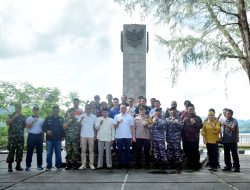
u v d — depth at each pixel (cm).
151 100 1450
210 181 1026
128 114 1338
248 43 1567
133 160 1409
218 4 1583
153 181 1024
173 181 1023
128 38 2312
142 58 2309
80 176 1133
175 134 1309
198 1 1512
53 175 1160
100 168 1321
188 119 1312
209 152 1292
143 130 1316
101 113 1409
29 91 3412
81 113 1378
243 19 1577
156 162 1327
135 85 2295
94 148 1438
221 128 1312
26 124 1323
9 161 1280
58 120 1339
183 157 1371
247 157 2044
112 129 1330
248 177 1108
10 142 1291
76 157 1328
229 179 1064
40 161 1332
